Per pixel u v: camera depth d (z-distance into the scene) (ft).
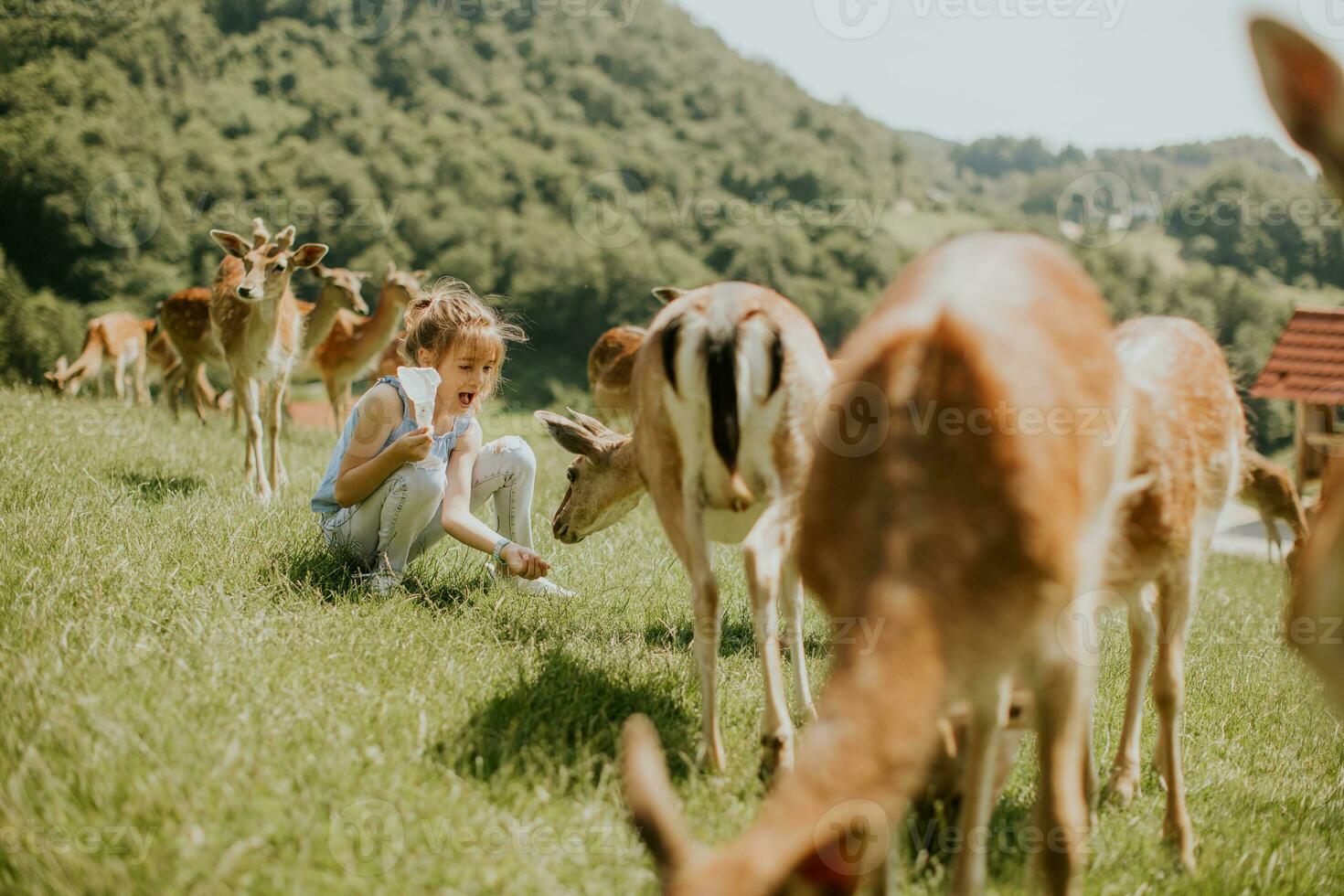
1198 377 13.15
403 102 209.05
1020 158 328.08
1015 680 10.41
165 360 60.80
